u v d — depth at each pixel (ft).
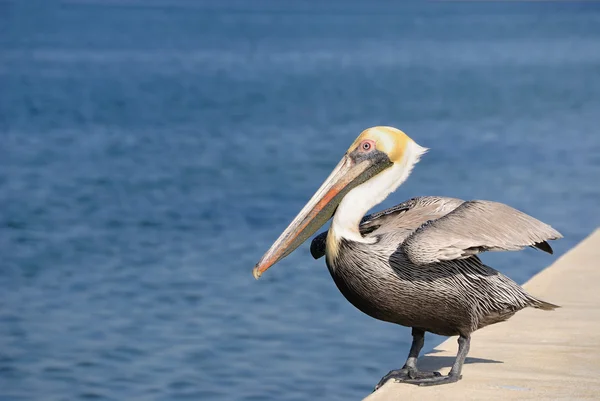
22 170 81.46
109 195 70.08
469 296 22.18
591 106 141.18
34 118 122.93
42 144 98.68
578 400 20.86
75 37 360.69
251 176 78.23
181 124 118.73
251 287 44.39
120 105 141.28
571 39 377.71
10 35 366.63
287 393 31.58
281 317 39.73
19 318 40.19
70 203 67.05
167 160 87.66
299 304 41.57
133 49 291.79
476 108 139.95
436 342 36.65
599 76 206.59
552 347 25.18
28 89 163.94
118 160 87.66
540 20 629.51
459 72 221.87
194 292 43.78
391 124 118.83
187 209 64.59
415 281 22.07
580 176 75.61
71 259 50.70
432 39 378.94
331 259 23.09
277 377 33.01
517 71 224.53
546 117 126.11
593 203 63.98
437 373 22.91
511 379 22.54
